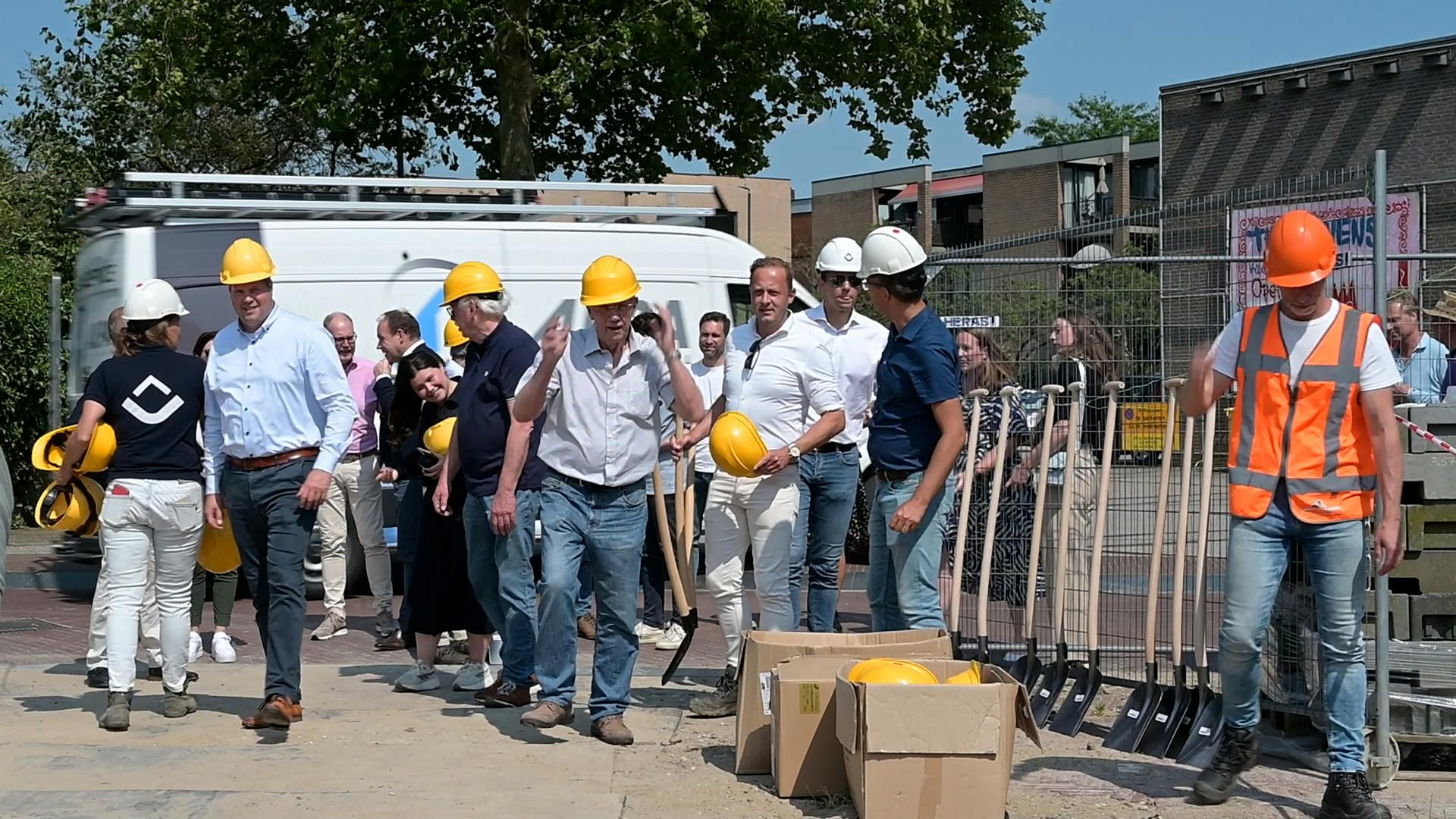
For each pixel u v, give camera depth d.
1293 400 5.30
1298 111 29.23
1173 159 31.11
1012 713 5.04
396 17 17.55
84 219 11.54
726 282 12.01
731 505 6.64
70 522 6.87
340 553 9.19
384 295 11.10
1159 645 7.05
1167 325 7.21
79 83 24.08
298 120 25.94
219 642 8.25
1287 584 6.31
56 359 13.80
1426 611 6.00
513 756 6.05
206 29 19.38
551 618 6.24
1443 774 5.84
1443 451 6.03
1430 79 27.48
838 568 6.97
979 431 7.44
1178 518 6.38
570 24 18.72
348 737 6.35
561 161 21.52
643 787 5.62
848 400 6.95
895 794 4.95
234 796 5.42
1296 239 5.20
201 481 6.59
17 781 5.61
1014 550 7.57
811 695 5.50
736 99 19.73
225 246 10.88
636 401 6.18
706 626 9.67
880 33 19.16
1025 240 7.66
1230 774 5.47
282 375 6.27
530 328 11.38
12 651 8.75
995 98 21.39
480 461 6.58
